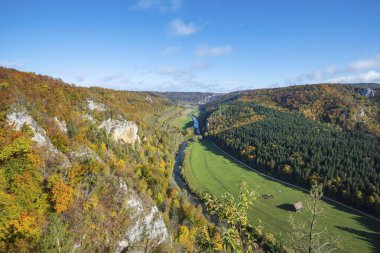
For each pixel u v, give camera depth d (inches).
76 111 3339.1
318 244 618.2
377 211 3191.4
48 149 2032.5
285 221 2982.3
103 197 1926.7
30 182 1562.5
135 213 2009.1
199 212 2773.1
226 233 514.3
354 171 3966.5
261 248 2128.4
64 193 1615.4
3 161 1563.7
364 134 5944.9
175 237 2316.7
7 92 2354.8
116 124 3996.1
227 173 4768.7
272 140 5846.5
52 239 1347.2
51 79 3540.8
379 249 2529.5
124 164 3110.2
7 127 1883.6
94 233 1640.0
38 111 2511.1
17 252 1203.9
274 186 4183.1
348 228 2901.1
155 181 3036.4
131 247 1841.8
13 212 1362.0
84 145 2657.5
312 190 610.9
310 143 5388.8
